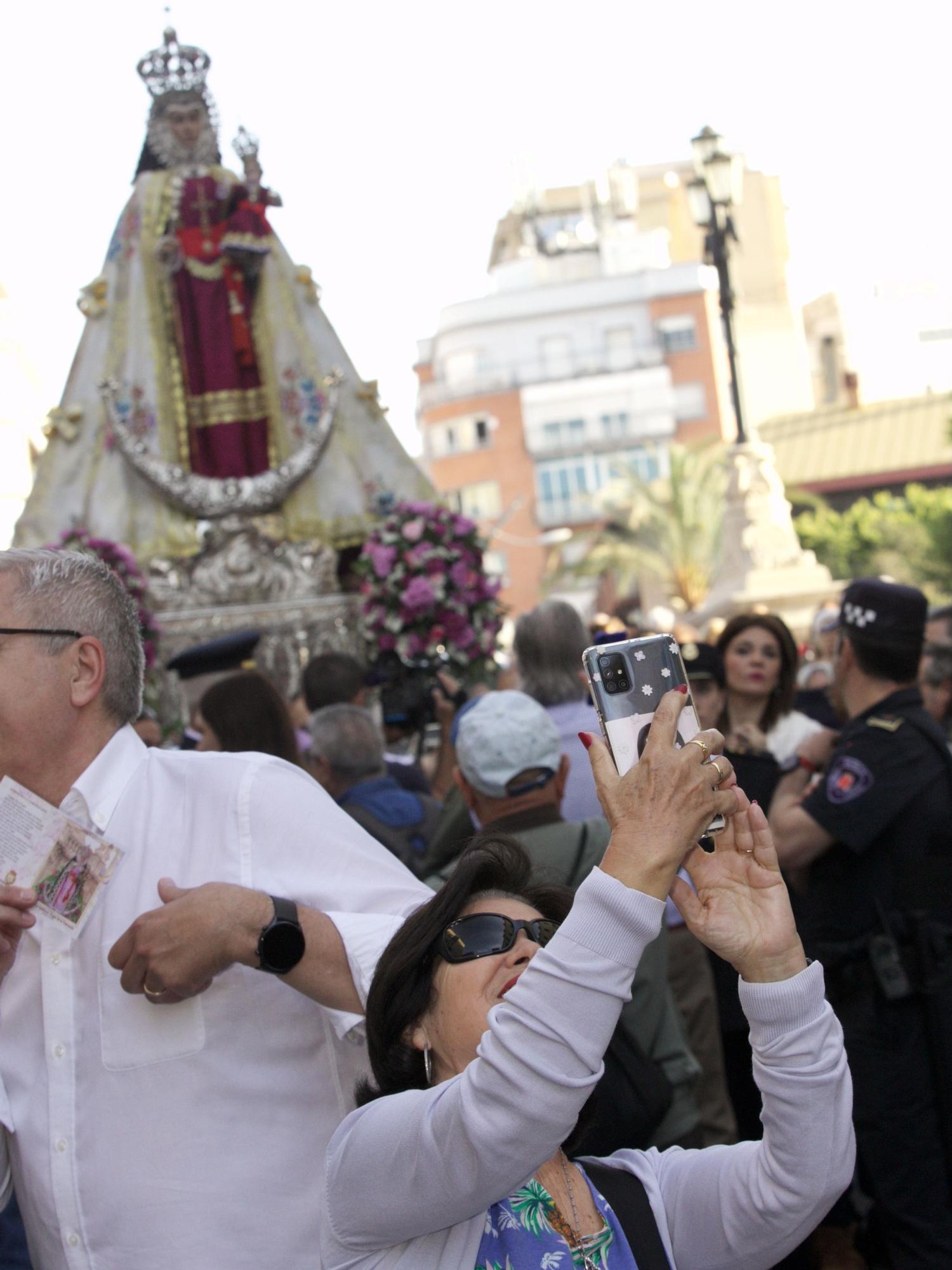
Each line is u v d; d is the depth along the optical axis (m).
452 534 6.94
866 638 4.07
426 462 57.75
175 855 2.37
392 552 6.85
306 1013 2.32
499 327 55.75
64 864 2.28
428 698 7.00
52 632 2.31
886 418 39.78
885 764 3.93
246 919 2.18
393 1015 1.97
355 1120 1.86
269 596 7.32
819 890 4.02
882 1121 3.83
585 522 54.38
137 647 2.45
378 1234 1.81
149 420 7.19
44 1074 2.31
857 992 3.89
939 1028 3.80
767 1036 1.86
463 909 2.01
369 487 7.53
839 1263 4.24
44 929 2.31
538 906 2.07
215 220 7.31
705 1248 1.94
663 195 62.25
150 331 7.27
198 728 5.45
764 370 53.94
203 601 7.25
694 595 34.38
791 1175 1.85
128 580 6.54
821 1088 1.83
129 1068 2.26
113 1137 2.25
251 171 7.17
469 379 55.56
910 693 4.07
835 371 53.78
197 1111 2.25
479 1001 1.92
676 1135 3.42
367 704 7.01
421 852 4.49
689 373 54.75
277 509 7.48
